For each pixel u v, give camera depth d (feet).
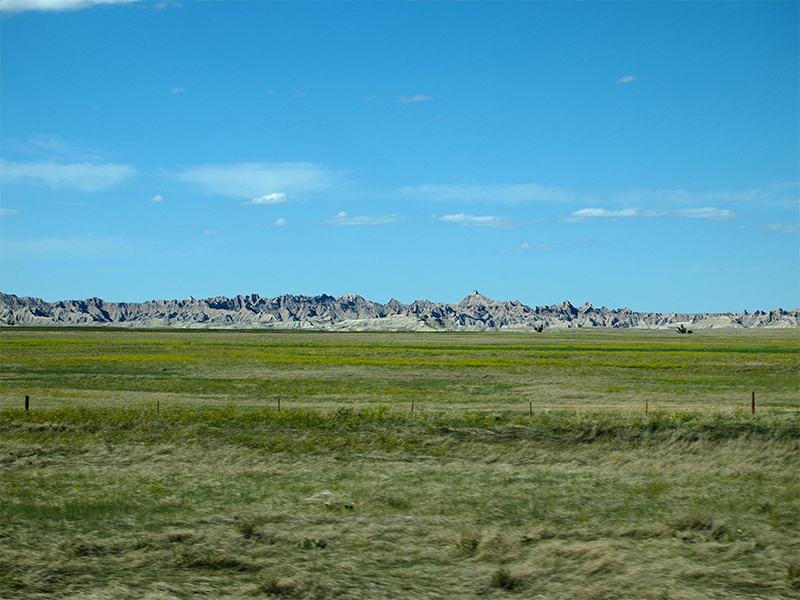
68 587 39.75
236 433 88.79
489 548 46.42
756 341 470.39
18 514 54.65
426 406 114.32
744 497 61.52
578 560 44.55
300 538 48.21
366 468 74.38
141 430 90.07
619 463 78.43
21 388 143.54
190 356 247.70
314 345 360.07
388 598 38.60
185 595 38.73
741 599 38.73
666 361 234.99
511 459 80.53
